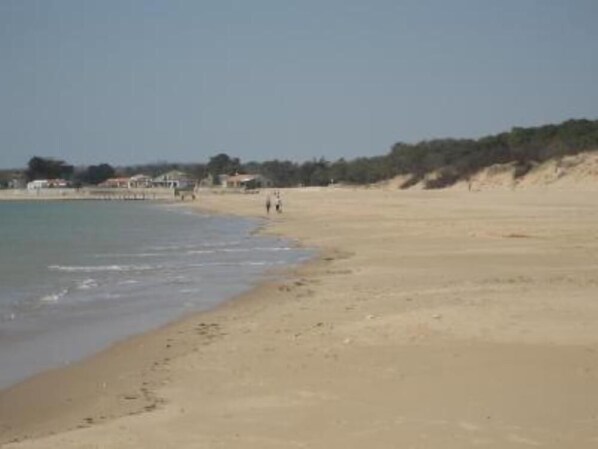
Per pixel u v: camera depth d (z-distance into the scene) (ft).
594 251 89.30
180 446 25.02
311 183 624.59
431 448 23.66
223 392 32.32
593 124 391.86
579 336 39.73
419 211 208.23
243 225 198.70
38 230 191.42
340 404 29.14
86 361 41.22
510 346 37.78
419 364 34.99
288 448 24.36
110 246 132.36
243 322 50.96
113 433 26.96
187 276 82.43
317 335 43.57
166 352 42.55
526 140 409.08
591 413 26.68
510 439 24.17
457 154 455.22
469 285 62.64
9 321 55.42
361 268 81.87
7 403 33.14
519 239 109.70
